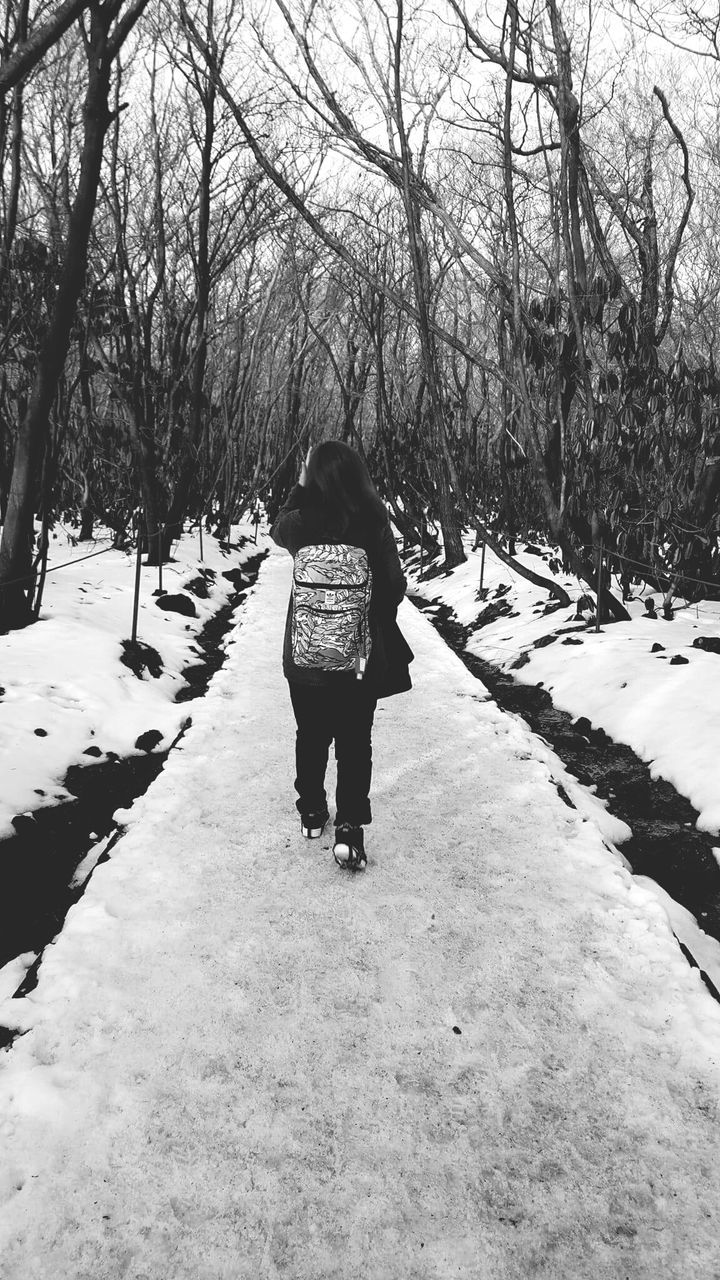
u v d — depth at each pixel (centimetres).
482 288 799
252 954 253
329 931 267
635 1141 186
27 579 572
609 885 294
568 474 641
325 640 278
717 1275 156
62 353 539
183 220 1074
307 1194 173
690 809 380
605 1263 159
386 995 236
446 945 260
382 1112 195
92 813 373
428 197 777
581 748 469
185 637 723
